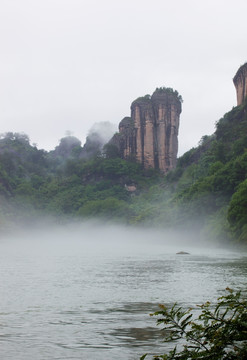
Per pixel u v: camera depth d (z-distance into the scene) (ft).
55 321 44.42
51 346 34.55
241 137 506.89
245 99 586.45
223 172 349.82
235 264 118.62
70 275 92.12
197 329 25.08
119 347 34.24
